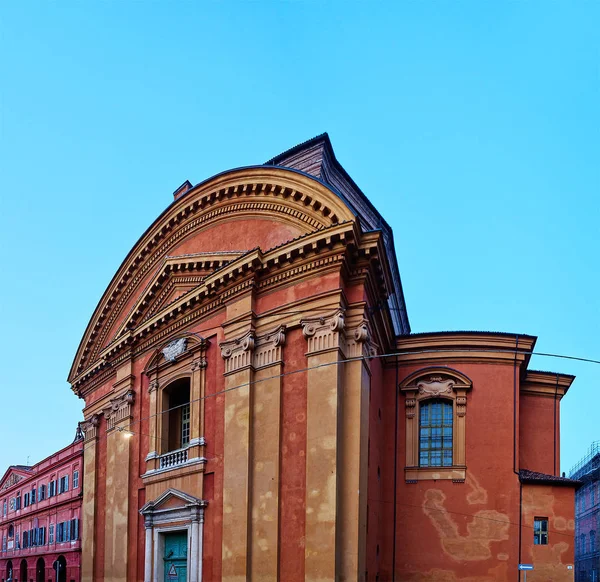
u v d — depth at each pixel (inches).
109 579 895.1
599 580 1502.2
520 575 717.9
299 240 686.5
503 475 754.8
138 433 904.9
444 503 751.7
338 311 654.5
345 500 619.2
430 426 795.4
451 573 728.3
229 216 839.1
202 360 787.4
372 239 668.7
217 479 722.8
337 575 592.1
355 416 639.1
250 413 694.5
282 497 650.2
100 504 997.8
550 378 953.5
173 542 786.8
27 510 1745.8
